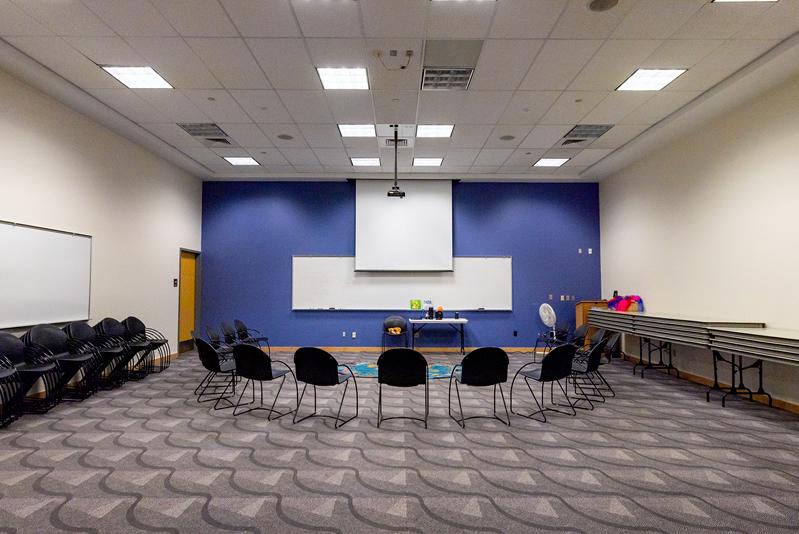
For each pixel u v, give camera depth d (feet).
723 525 7.82
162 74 15.15
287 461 10.60
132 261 21.91
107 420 13.66
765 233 16.11
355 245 29.27
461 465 10.43
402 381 13.39
